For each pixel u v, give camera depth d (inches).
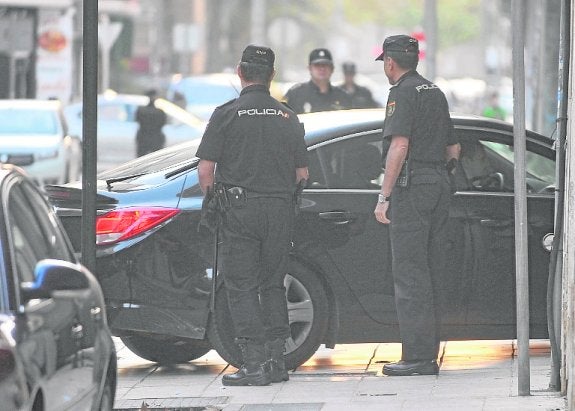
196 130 4062.5
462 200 1381.6
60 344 808.9
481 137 1412.4
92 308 903.7
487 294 1384.1
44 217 912.3
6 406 714.2
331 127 1391.5
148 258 1333.7
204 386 1311.5
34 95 5388.8
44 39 5398.6
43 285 771.4
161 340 1462.8
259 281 1311.5
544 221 1407.5
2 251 784.3
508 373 1341.0
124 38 7249.0
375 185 1380.4
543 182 1424.7
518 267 1187.3
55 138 3661.4
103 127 4402.1
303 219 1355.8
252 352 1302.9
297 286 1360.7
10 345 727.7
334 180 1374.3
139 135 3678.6
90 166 1228.5
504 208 1391.5
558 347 1230.9
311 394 1246.9
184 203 1339.8
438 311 1348.4
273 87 3801.7
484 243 1381.6
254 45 1293.1
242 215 1278.3
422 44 4800.7
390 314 1371.8
